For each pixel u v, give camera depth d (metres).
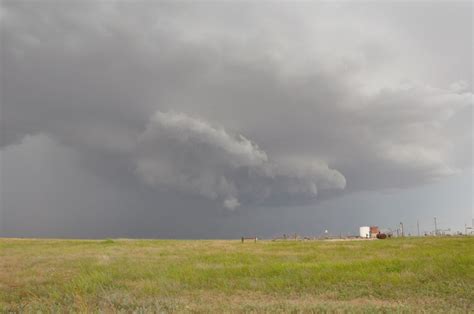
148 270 19.44
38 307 11.86
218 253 29.28
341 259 23.72
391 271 18.58
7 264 22.77
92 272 18.88
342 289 15.08
